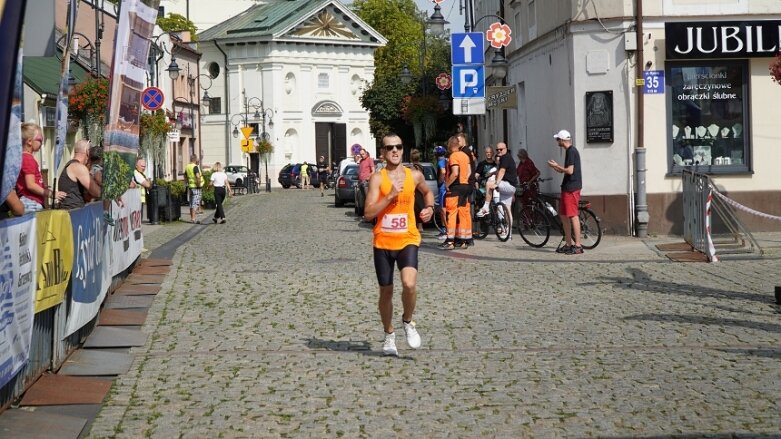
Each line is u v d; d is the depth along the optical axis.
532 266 16.39
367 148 88.44
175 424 7.16
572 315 11.44
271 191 68.94
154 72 41.53
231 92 84.50
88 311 10.45
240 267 17.08
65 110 13.42
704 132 20.92
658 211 20.81
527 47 26.53
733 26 20.52
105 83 26.52
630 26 20.62
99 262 11.40
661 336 10.06
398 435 6.77
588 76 20.98
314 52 84.81
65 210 9.19
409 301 9.31
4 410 7.35
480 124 40.16
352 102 87.31
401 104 51.53
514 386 8.10
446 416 7.23
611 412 7.24
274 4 89.25
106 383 8.43
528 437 6.66
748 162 20.97
